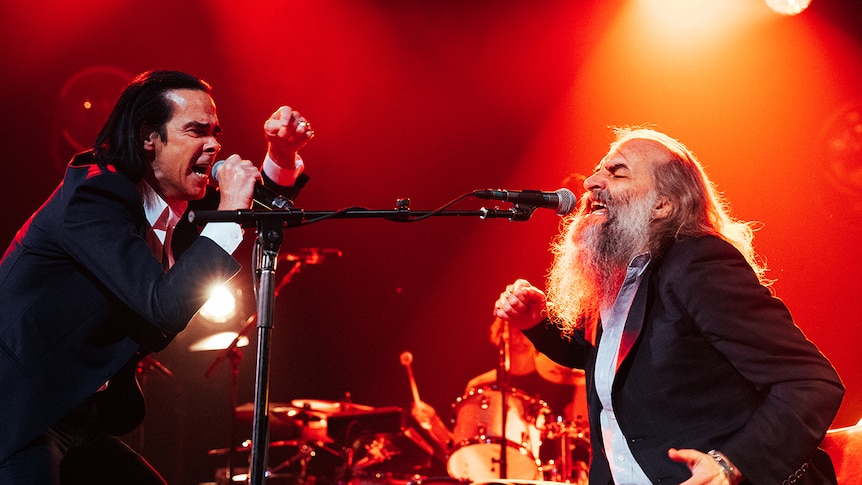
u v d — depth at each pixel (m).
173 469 6.66
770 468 2.08
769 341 2.16
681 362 2.28
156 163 2.46
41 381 2.19
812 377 2.14
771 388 2.18
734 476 2.08
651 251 2.42
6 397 2.16
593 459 2.52
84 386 2.23
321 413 6.45
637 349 2.35
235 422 5.70
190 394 6.77
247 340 6.52
